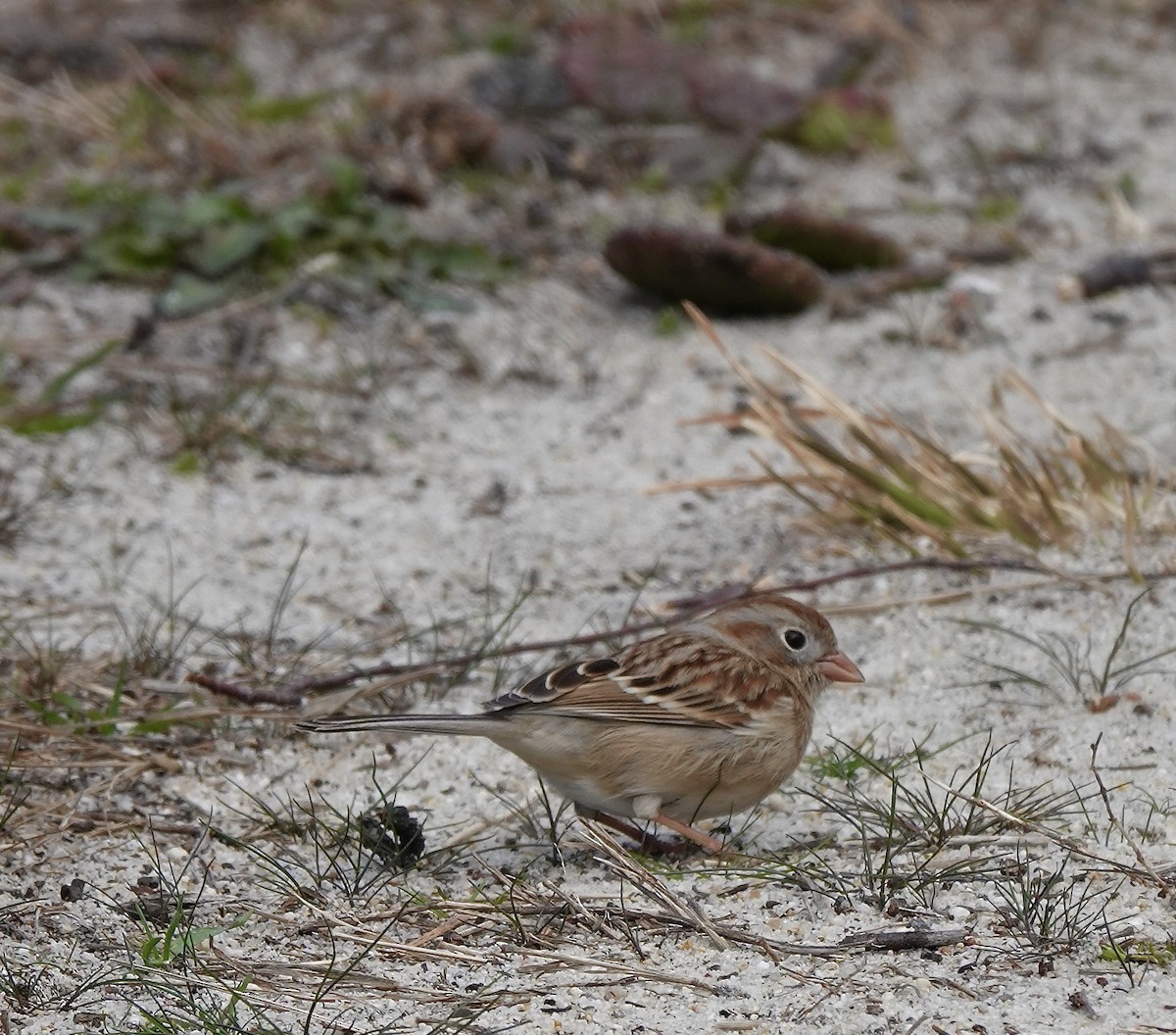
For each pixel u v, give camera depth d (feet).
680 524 38.11
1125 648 30.14
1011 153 57.47
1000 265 50.44
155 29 65.67
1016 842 24.76
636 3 68.49
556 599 34.99
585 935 23.06
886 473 37.60
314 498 39.65
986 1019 20.51
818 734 28.78
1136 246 51.11
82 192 51.85
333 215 50.98
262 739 29.63
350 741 29.50
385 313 47.80
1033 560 33.40
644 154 56.39
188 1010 21.11
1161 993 20.95
